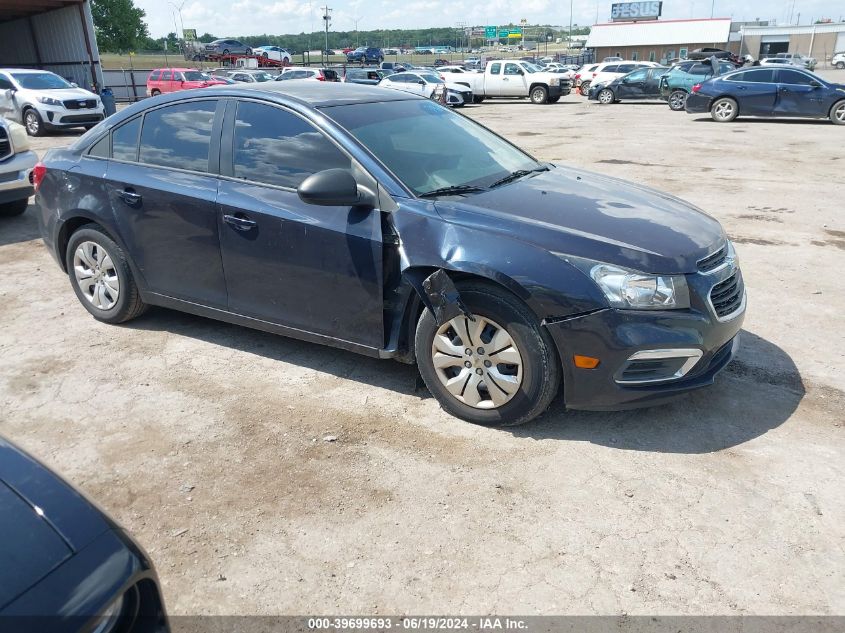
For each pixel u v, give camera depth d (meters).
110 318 4.83
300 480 3.12
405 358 3.74
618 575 2.55
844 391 3.90
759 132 16.06
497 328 3.33
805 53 72.75
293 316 3.93
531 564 2.61
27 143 7.97
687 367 3.25
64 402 3.82
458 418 3.62
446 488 3.06
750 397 3.82
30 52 28.89
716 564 2.60
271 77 33.75
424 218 3.42
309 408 3.75
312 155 3.77
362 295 3.62
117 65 57.00
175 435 3.49
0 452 1.84
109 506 2.96
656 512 2.89
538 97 28.44
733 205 8.49
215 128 4.12
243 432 3.51
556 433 3.48
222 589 2.51
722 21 64.06
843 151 12.77
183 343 4.59
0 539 1.57
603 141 14.74
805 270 6.03
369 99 4.24
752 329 4.78
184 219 4.14
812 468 3.18
